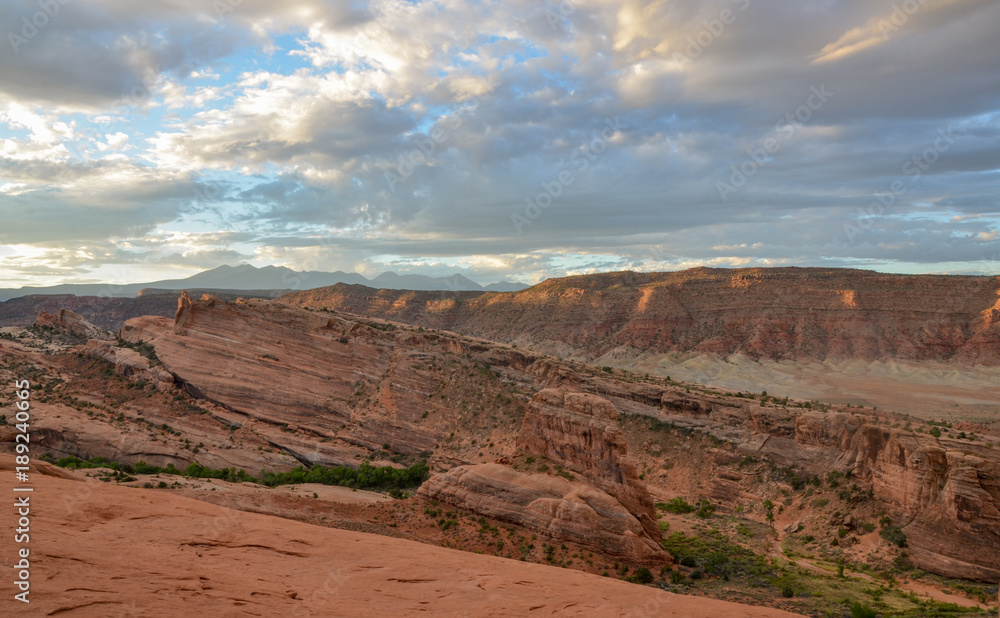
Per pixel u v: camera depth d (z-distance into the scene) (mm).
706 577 51594
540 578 29547
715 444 93750
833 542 67875
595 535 50375
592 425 58938
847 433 80688
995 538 57594
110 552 21797
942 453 64188
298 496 61656
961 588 54594
